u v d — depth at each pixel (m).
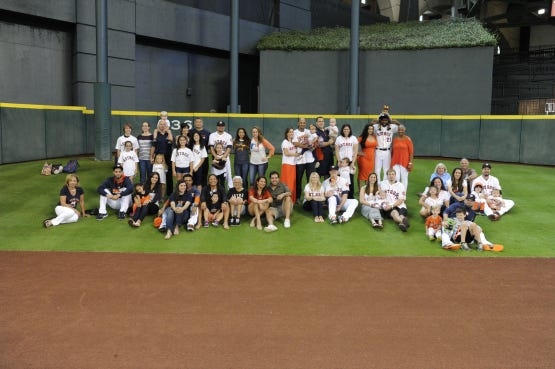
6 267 6.35
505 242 7.86
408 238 8.05
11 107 13.84
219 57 22.19
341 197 9.17
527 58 28.45
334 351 4.03
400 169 9.91
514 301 5.21
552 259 6.97
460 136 15.96
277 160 14.69
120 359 3.87
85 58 17.56
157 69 20.16
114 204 9.19
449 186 8.91
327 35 21.75
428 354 3.98
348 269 6.39
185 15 20.22
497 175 12.99
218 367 3.75
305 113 20.41
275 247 7.46
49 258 6.80
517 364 3.83
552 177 12.70
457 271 6.33
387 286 5.68
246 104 23.17
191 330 4.41
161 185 9.80
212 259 6.82
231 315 4.76
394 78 19.80
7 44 16.25
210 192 8.69
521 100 26.38
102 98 14.61
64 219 8.62
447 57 19.20
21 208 9.52
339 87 20.12
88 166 13.57
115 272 6.16
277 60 20.44
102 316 4.71
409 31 21.16
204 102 21.80
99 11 14.59
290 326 4.51
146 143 10.18
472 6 32.19
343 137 9.92
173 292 5.41
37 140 14.59
